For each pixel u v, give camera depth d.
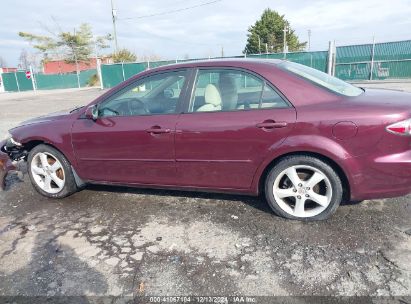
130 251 2.94
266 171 3.28
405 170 2.81
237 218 3.41
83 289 2.47
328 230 3.07
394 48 16.94
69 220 3.60
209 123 3.24
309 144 2.94
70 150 3.91
